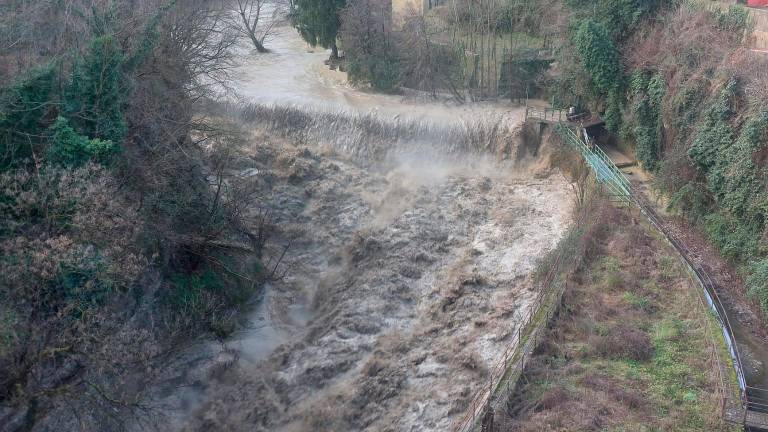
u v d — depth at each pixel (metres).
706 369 27.45
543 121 49.03
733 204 34.94
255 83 65.12
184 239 35.38
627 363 28.11
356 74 62.50
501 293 35.88
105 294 27.41
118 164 32.06
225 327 36.34
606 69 46.41
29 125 29.33
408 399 29.73
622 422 24.58
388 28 62.09
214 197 42.09
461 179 48.56
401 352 33.22
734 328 31.23
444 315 35.22
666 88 42.41
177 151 37.53
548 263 35.94
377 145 52.41
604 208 39.22
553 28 54.94
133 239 30.61
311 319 38.56
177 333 33.84
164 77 39.50
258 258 41.66
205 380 33.56
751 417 24.67
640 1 46.03
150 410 28.52
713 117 37.56
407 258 40.78
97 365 26.02
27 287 24.09
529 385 26.88
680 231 38.72
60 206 25.28
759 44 42.31
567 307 31.52
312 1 67.25
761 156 34.06
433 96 59.62
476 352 31.03
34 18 37.31
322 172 50.59
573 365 27.77
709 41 41.44
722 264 35.69
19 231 25.22
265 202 46.72
